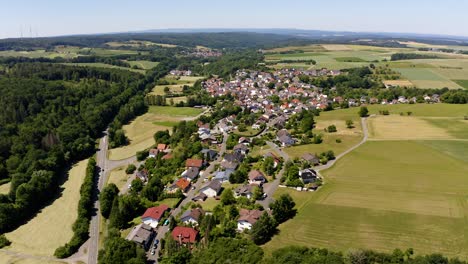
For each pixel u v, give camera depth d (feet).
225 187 427.74
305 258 258.57
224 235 315.78
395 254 262.26
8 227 366.63
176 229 322.14
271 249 285.02
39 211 406.21
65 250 322.55
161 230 345.10
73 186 473.26
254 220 328.08
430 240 287.28
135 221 366.63
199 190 422.41
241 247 287.89
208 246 299.99
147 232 328.70
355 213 337.72
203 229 326.65
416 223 314.35
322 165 474.49
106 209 393.29
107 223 378.32
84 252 326.65
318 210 347.77
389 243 285.84
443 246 278.26
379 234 299.79
